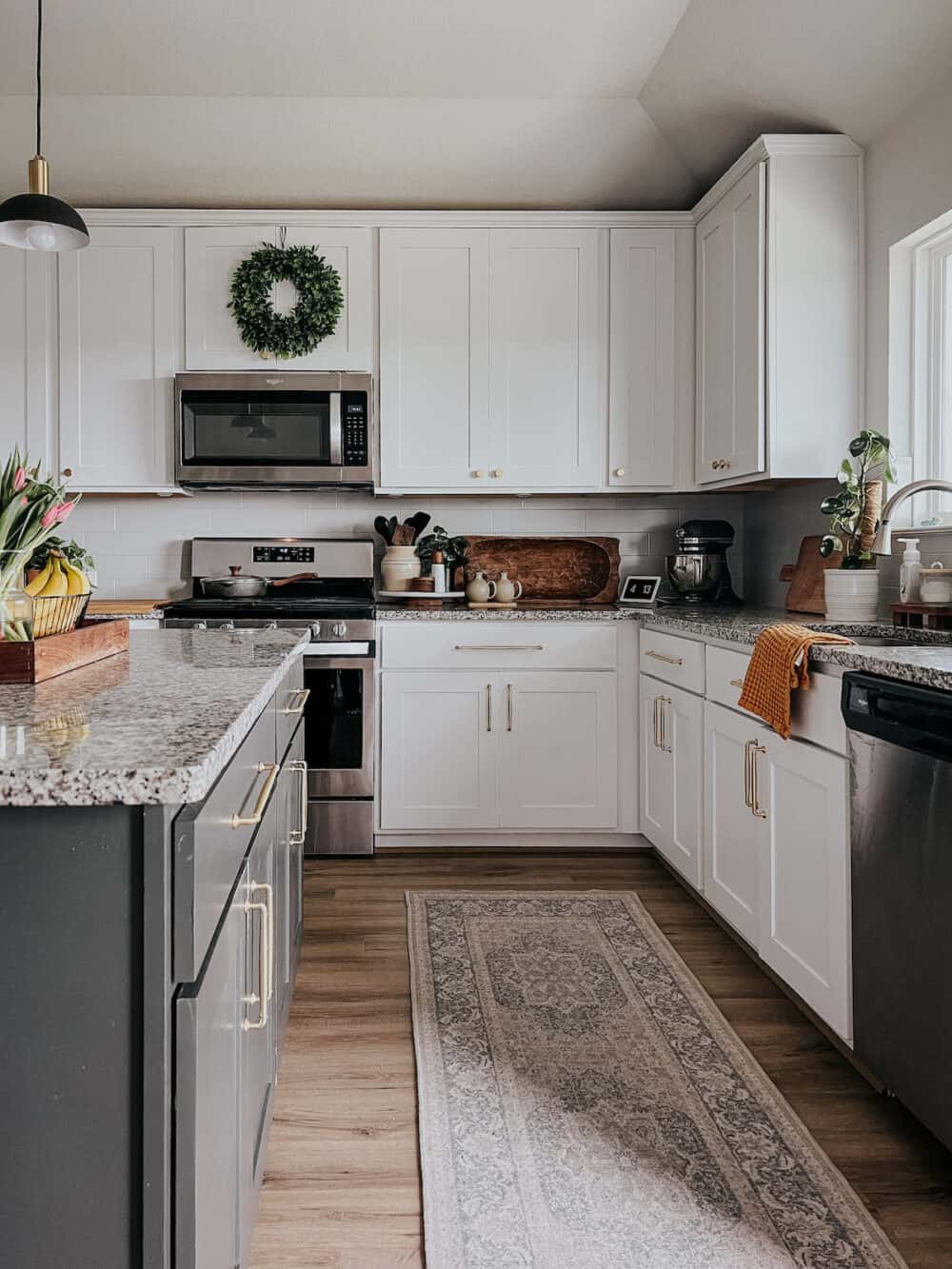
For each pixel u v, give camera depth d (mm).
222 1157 1051
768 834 2273
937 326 2781
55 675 1449
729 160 3547
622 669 3523
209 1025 955
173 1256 875
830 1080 1954
